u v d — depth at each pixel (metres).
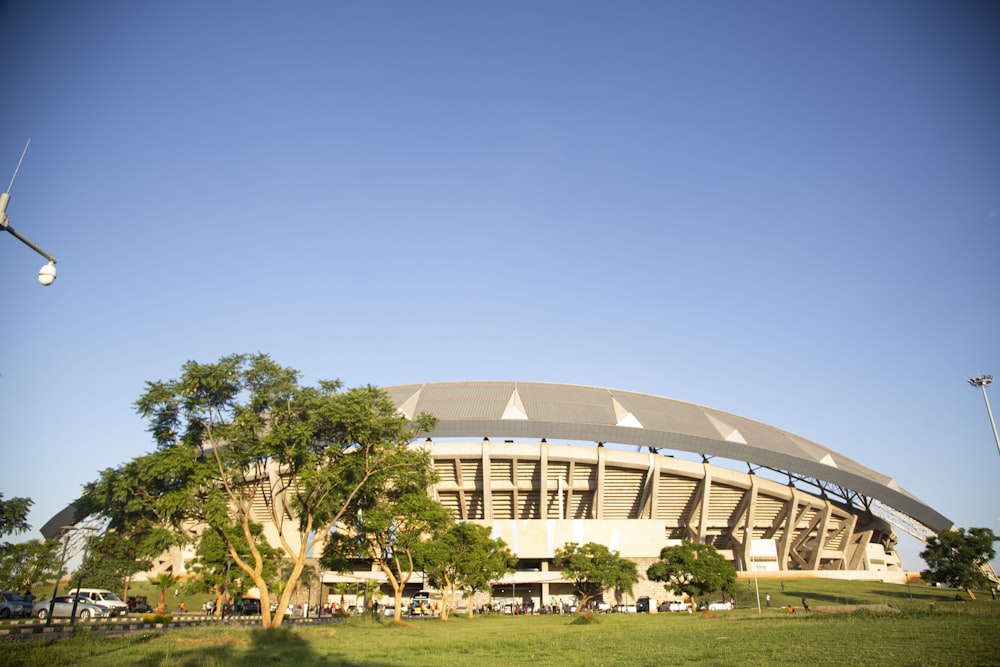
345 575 74.62
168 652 19.81
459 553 50.50
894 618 34.69
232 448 32.41
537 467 74.25
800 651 19.81
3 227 14.58
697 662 18.03
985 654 17.72
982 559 58.47
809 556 87.88
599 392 86.81
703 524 76.75
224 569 52.78
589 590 65.38
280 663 19.14
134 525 33.56
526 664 18.44
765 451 77.00
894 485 86.31
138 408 30.52
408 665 18.45
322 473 32.81
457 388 84.38
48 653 18.94
